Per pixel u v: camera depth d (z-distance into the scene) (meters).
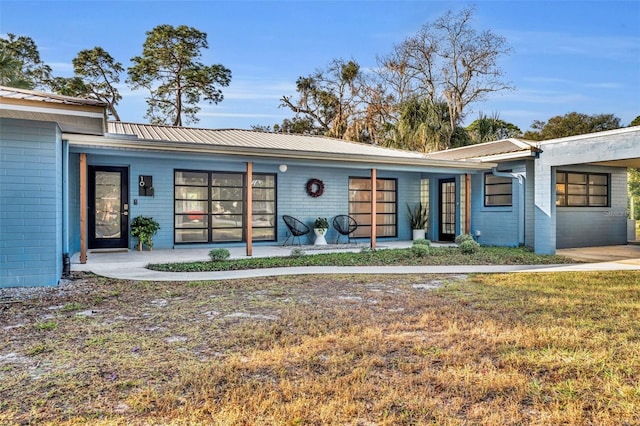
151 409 2.36
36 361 3.07
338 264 8.09
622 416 2.29
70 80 24.17
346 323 4.04
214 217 10.72
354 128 25.17
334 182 12.13
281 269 7.41
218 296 5.25
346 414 2.31
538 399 2.50
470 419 2.27
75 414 2.30
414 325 3.97
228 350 3.31
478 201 12.10
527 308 4.63
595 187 12.41
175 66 26.56
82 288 5.67
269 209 11.31
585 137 9.14
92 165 9.48
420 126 18.17
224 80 27.88
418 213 13.17
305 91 27.44
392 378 2.79
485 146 11.95
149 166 9.95
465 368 2.94
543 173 9.99
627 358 3.12
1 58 13.23
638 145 8.27
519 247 10.84
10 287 5.62
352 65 26.14
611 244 12.60
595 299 5.10
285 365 3.00
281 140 12.45
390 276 6.79
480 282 6.25
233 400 2.44
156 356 3.17
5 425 2.17
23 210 5.66
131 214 9.77
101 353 3.23
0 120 5.53
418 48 22.73
